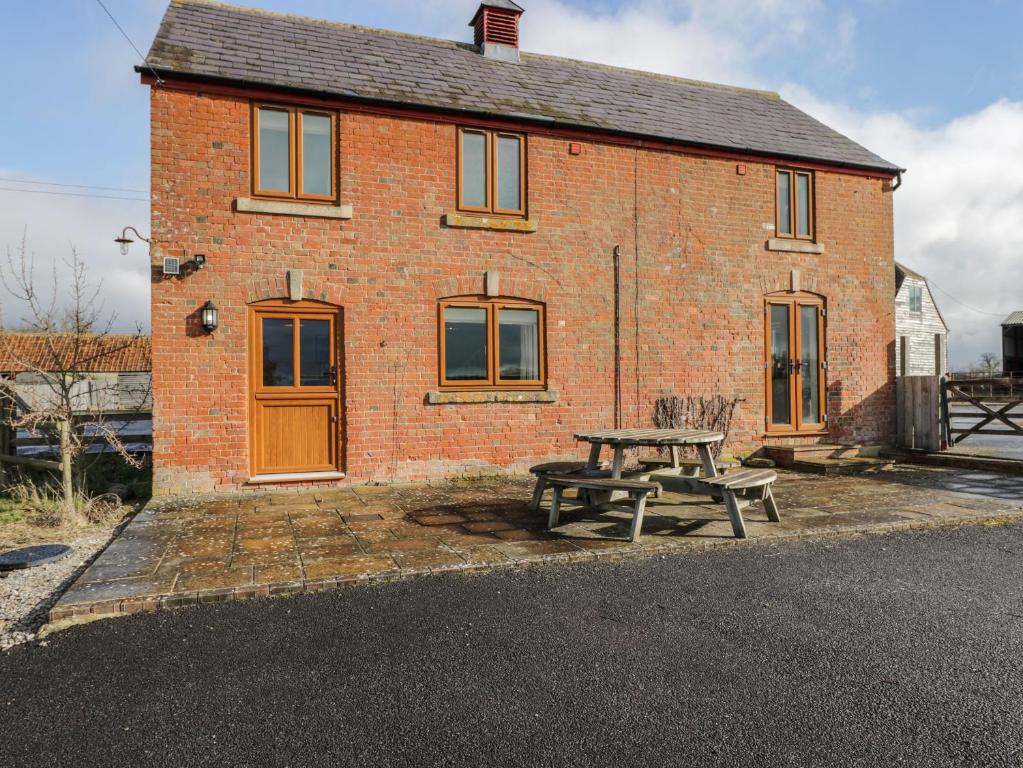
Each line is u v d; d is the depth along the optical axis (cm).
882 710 301
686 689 322
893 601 443
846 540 605
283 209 843
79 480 805
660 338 1041
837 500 779
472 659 356
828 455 1084
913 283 3083
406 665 349
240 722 293
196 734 284
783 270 1121
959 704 306
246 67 859
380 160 893
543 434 973
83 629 402
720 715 297
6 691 324
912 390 1172
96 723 294
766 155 1098
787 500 780
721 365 1079
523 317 974
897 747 271
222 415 820
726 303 1084
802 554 558
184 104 809
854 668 343
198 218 812
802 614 419
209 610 432
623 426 1016
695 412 1059
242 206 823
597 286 1004
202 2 1004
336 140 877
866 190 1185
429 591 466
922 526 654
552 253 979
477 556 538
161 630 398
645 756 265
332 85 878
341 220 873
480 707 305
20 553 569
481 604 439
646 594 457
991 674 336
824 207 1152
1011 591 463
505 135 967
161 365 798
